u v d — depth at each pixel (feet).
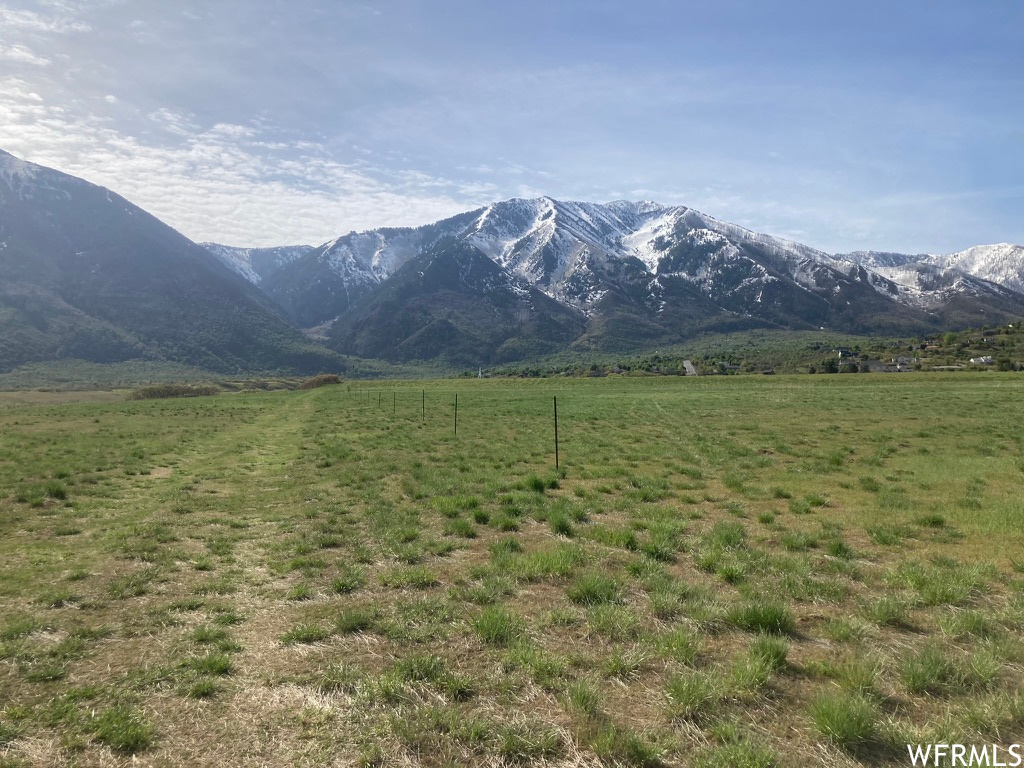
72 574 33.42
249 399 234.38
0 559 36.50
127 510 50.78
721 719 18.44
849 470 63.93
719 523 41.50
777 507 47.88
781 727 18.11
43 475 65.72
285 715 19.29
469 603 28.60
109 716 18.93
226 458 82.28
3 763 16.80
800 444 84.94
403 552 36.63
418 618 26.68
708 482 59.16
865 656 21.95
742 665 20.97
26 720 18.92
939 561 32.94
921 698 19.56
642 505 48.91
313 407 176.24
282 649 24.18
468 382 318.65
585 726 18.25
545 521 44.45
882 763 16.42
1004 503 46.26
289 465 74.59
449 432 106.52
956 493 51.26
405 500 52.95
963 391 177.99
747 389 211.41
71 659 23.40
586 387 247.29
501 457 76.23
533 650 22.93
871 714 17.90
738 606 25.95
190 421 139.74
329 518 46.55
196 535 42.60
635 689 20.51
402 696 20.18
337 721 18.86
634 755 16.83
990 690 19.77
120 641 25.17
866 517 43.29
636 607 27.45
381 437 101.40
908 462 67.92
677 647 22.63
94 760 17.10
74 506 52.13
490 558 35.76
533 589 30.25
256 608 28.86
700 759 16.56
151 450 87.56
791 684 20.52
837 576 31.37
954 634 23.91
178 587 31.81
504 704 19.67
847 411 130.93
